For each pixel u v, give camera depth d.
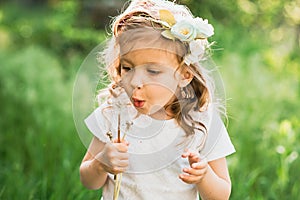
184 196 2.63
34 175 4.86
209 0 9.65
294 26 12.11
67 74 9.71
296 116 6.59
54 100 7.52
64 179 4.45
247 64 8.20
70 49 11.51
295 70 9.72
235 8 10.49
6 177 4.66
